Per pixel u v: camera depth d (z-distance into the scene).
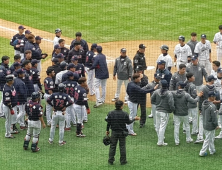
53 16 82.81
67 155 44.53
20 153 44.81
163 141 46.25
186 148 45.78
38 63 57.97
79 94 47.19
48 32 77.62
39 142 46.84
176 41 74.75
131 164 43.09
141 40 75.19
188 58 58.84
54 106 45.50
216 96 46.66
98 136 48.09
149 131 49.22
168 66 53.91
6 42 72.56
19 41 61.62
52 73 49.75
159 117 46.34
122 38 75.94
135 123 50.97
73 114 49.56
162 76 49.62
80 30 78.38
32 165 42.75
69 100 45.59
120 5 86.56
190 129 49.62
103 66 53.91
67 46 72.62
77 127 47.56
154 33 77.44
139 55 54.66
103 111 53.47
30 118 44.34
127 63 54.16
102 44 73.81
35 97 44.06
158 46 72.88
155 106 48.38
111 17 82.62
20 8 85.12
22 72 48.09
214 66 50.97
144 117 49.69
